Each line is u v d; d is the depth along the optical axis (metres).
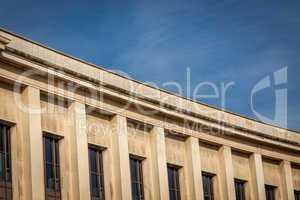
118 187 47.28
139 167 50.47
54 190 43.62
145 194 50.22
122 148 47.97
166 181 50.91
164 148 51.53
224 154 57.25
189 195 53.47
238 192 59.19
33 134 41.94
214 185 56.78
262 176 60.69
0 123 41.59
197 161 54.19
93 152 47.22
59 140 44.81
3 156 41.41
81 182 44.25
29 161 41.44
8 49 41.16
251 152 60.38
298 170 66.31
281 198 63.38
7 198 41.00
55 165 44.16
